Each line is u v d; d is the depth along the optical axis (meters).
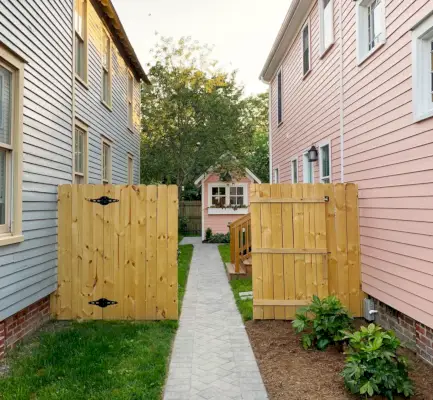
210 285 7.75
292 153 10.16
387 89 4.76
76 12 6.86
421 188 4.00
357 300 5.52
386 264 4.77
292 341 4.51
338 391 3.24
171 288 5.43
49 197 5.21
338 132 6.57
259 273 5.50
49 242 5.16
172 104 15.59
